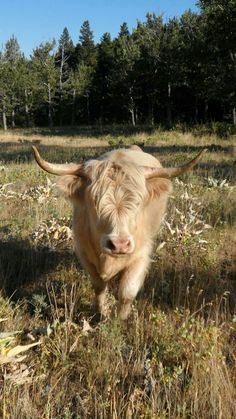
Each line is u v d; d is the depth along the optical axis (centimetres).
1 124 7556
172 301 527
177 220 759
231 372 398
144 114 6397
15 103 7031
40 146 2362
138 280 467
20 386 371
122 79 5688
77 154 1820
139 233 444
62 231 701
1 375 384
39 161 420
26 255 654
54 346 422
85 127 5719
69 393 375
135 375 387
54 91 6856
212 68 3509
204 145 2331
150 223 496
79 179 429
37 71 6900
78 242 474
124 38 6072
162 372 368
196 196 948
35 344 415
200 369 380
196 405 343
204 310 508
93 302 523
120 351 410
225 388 361
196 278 584
